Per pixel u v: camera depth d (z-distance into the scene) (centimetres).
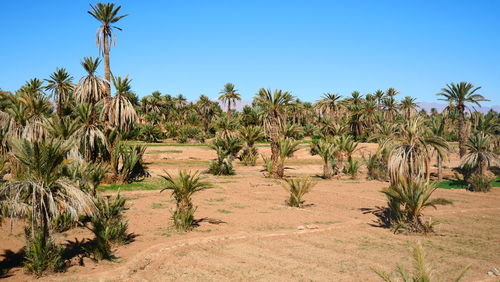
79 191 850
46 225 848
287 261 914
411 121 1554
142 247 1003
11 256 930
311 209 1616
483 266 880
